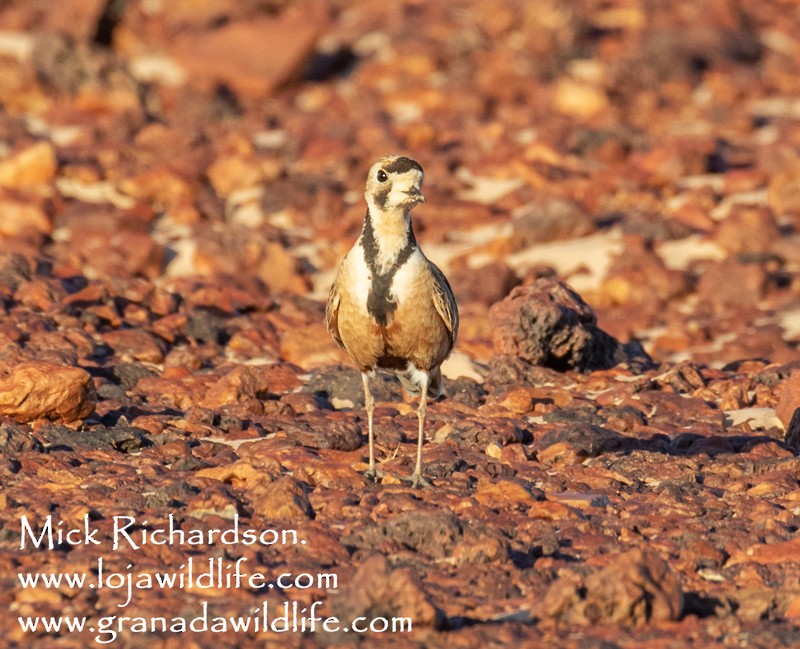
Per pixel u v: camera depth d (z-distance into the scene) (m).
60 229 21.47
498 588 8.35
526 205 23.38
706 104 30.97
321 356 15.69
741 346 16.88
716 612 8.13
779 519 9.77
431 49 33.31
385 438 11.99
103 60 29.56
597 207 23.19
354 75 33.56
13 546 8.96
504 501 10.08
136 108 28.41
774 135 28.55
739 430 12.57
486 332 17.42
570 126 28.03
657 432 12.35
